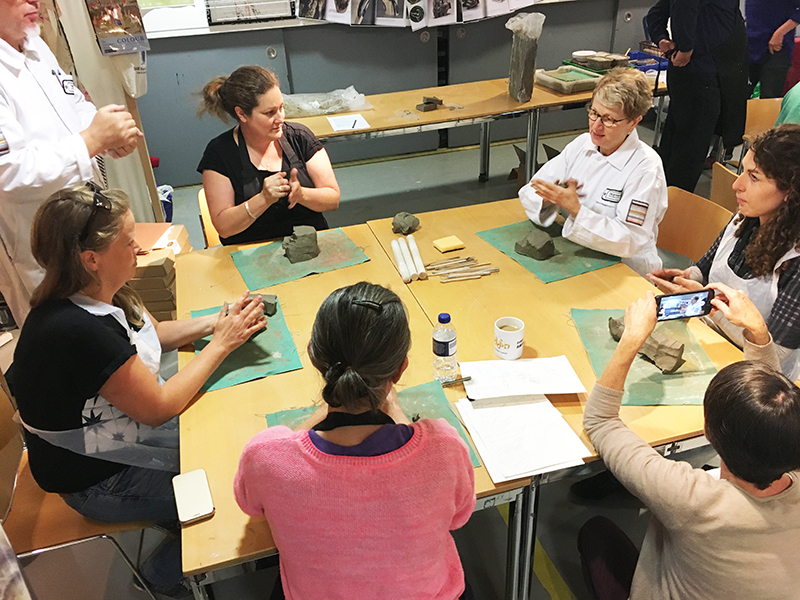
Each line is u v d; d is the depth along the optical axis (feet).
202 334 5.71
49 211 4.30
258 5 14.16
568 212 6.71
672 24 11.75
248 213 7.16
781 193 5.24
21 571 3.79
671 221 7.88
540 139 18.15
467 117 11.65
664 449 4.55
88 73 9.86
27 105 6.75
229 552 3.80
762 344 4.74
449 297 6.23
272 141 7.67
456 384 5.07
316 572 3.32
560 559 6.31
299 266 6.88
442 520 3.32
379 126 11.21
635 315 4.67
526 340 5.53
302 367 5.35
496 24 16.10
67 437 4.71
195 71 14.66
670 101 12.87
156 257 8.50
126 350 4.52
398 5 14.52
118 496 4.99
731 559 3.64
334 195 7.85
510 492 4.30
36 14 6.97
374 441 3.18
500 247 7.13
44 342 4.38
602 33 17.03
